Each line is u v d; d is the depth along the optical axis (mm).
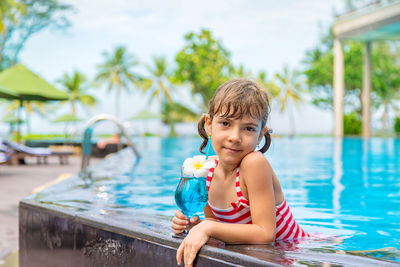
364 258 1312
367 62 21812
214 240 1465
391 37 20750
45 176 8508
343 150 11211
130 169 5793
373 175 5371
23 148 11586
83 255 1960
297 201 3350
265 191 1520
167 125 48125
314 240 1728
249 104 1484
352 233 2131
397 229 2260
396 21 17750
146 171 5539
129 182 4250
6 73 12148
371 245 1783
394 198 3484
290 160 8023
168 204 2832
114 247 1771
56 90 12312
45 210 2258
